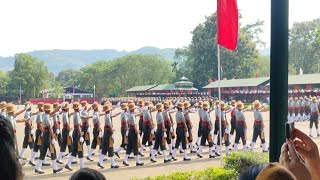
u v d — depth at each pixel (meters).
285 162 2.45
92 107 17.20
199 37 79.69
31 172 14.22
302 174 2.36
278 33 5.14
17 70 109.12
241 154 10.51
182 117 17.11
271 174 1.96
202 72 79.38
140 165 15.70
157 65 117.00
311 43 85.88
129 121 15.66
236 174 9.49
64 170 14.62
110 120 15.16
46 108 14.27
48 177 13.38
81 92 116.81
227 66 78.50
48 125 14.17
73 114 14.77
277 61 5.15
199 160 16.98
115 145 21.00
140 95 95.19
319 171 2.61
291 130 2.77
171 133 17.31
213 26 78.50
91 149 16.84
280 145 5.12
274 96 5.17
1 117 1.82
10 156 1.76
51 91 115.88
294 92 62.81
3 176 1.73
